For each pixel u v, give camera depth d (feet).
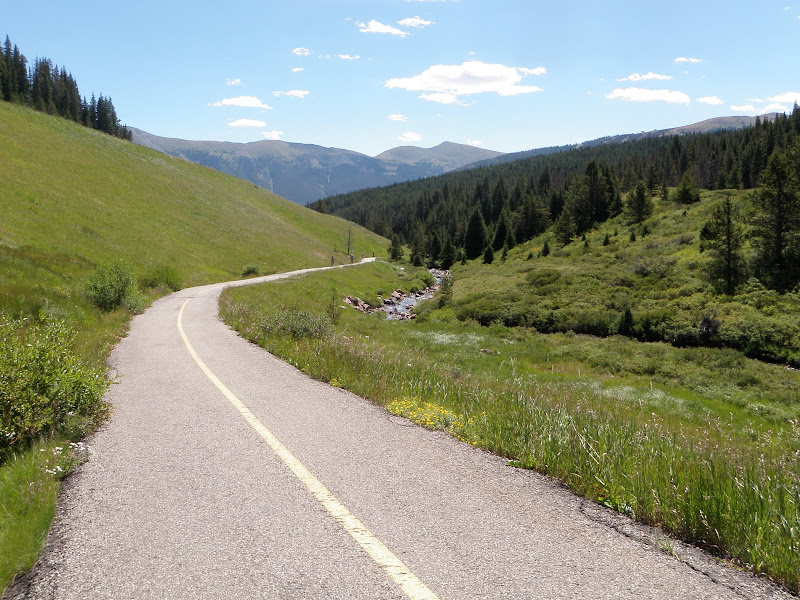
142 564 9.41
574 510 12.19
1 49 347.15
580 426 18.44
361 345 41.83
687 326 116.16
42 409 17.43
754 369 84.99
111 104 426.10
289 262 242.99
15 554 9.64
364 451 16.33
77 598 8.36
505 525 11.18
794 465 15.70
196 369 31.37
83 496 12.58
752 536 10.37
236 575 9.02
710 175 445.78
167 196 248.52
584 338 116.47
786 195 160.15
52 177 186.91
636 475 13.43
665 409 55.16
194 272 161.58
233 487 13.19
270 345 41.32
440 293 188.65
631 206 321.32
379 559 9.59
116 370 30.60
